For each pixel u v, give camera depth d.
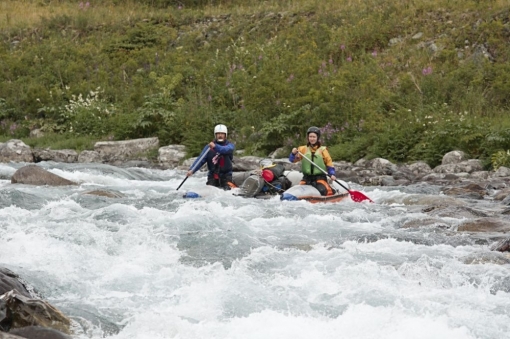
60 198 16.73
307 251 11.73
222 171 20.36
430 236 12.98
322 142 29.17
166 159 29.50
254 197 18.70
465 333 8.09
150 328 8.27
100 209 14.42
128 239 12.05
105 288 9.83
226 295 9.46
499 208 16.70
